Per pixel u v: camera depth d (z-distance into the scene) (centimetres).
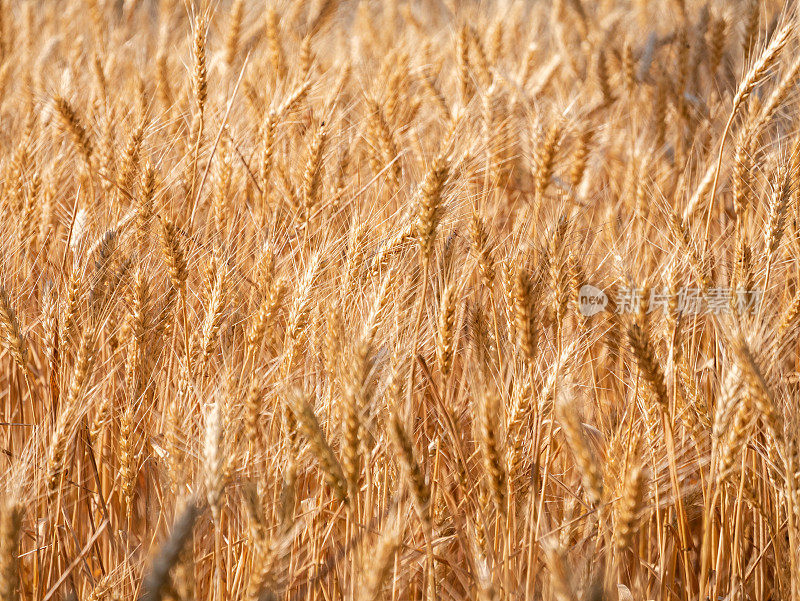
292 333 341
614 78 727
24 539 368
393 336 320
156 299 403
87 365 340
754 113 449
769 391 279
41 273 444
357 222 399
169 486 328
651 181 532
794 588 286
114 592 307
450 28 913
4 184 495
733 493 361
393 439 263
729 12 689
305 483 355
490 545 296
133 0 997
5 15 828
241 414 329
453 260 368
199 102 508
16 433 436
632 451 317
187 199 487
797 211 394
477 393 329
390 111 614
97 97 623
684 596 354
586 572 259
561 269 349
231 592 329
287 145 588
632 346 303
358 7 1045
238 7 671
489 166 526
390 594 309
